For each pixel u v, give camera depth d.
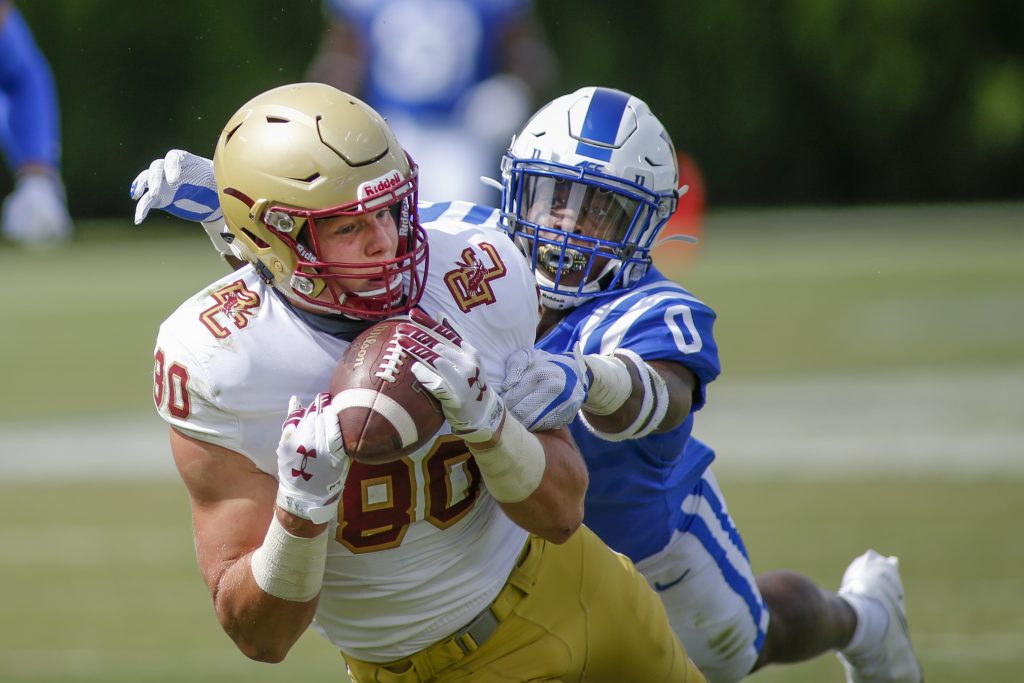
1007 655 13.77
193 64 81.69
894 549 18.02
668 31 86.38
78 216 82.88
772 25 86.31
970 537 18.52
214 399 8.05
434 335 7.89
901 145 87.19
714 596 11.46
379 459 7.79
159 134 82.38
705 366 10.19
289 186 8.00
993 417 26.80
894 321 40.41
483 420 7.85
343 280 8.15
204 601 16.89
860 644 12.66
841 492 21.38
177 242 72.31
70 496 22.97
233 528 8.12
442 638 8.92
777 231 72.38
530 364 8.56
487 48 42.59
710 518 11.52
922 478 22.19
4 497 22.94
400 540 8.56
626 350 9.70
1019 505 20.30
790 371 32.59
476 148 43.16
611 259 10.55
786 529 19.16
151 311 46.94
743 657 11.68
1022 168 86.94
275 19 81.50
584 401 9.12
